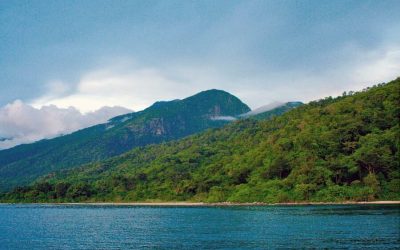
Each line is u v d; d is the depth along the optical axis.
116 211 193.50
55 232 106.12
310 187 180.38
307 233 85.69
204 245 76.00
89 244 82.62
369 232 83.62
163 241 83.19
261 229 95.88
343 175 186.00
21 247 80.88
